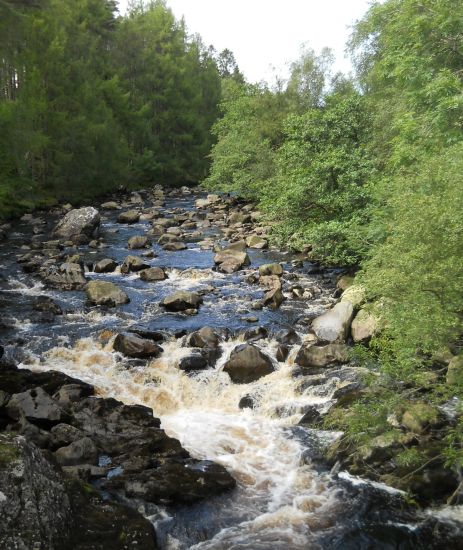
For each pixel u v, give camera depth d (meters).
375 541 7.16
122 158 52.28
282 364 12.56
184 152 66.38
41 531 6.00
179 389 11.70
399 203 8.28
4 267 20.38
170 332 13.84
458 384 7.39
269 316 15.17
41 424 9.40
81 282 17.97
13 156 32.97
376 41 22.34
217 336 13.70
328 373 11.88
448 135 12.80
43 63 40.38
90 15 59.88
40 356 12.73
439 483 7.95
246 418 10.80
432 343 6.96
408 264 6.95
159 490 7.88
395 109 17.78
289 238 21.77
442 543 7.11
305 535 7.29
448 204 7.20
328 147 19.39
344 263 18.75
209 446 9.66
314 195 19.44
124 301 16.23
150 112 62.88
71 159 41.84
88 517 6.90
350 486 8.33
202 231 28.62
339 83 38.22
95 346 13.25
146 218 33.41
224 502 8.00
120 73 60.06
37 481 6.42
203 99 75.44
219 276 19.61
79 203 41.56
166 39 72.44
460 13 13.55
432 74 14.82
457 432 7.36
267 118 37.28
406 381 8.38
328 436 9.77
